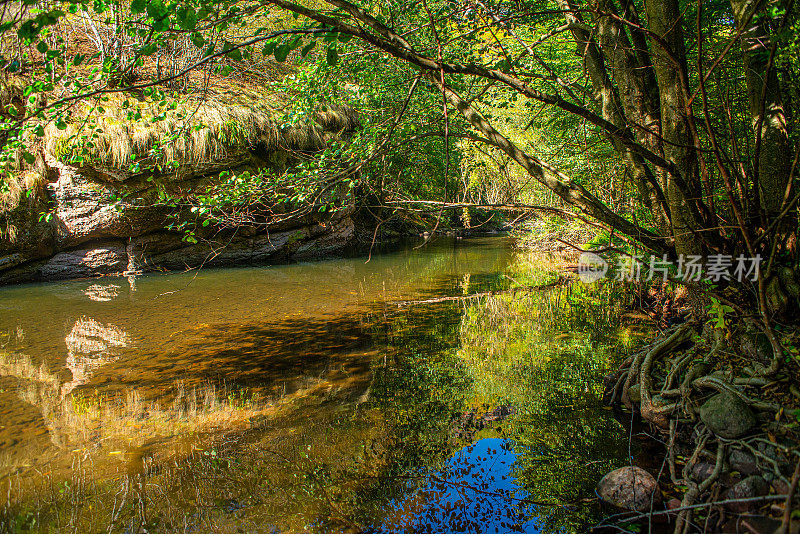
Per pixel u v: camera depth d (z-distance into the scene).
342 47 5.72
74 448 3.72
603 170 8.14
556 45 6.71
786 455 2.83
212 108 11.43
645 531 2.81
